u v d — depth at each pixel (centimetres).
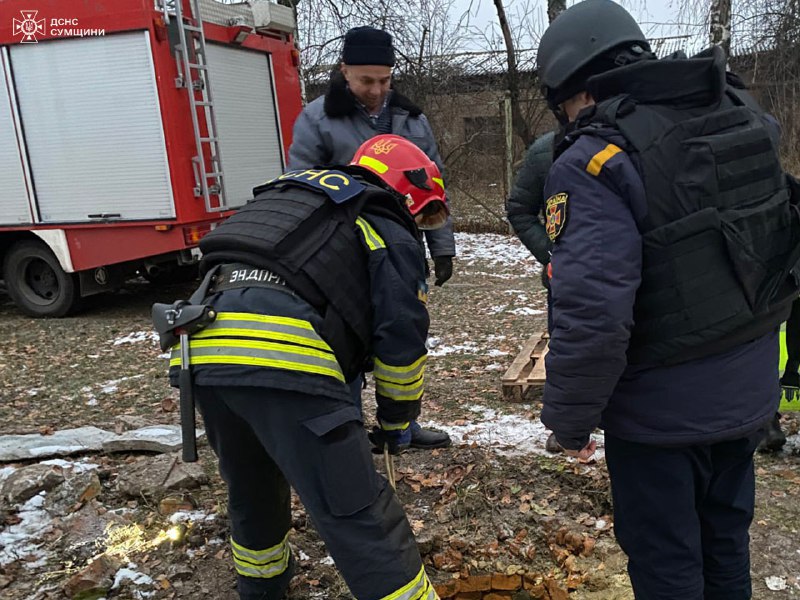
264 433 191
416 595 192
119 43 656
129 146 675
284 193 208
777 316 184
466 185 1309
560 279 171
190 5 677
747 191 173
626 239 167
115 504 328
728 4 957
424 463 353
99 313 780
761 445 344
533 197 343
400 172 221
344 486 187
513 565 284
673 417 178
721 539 203
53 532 304
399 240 201
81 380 539
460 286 830
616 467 193
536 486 327
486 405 438
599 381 171
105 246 706
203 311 192
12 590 270
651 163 168
